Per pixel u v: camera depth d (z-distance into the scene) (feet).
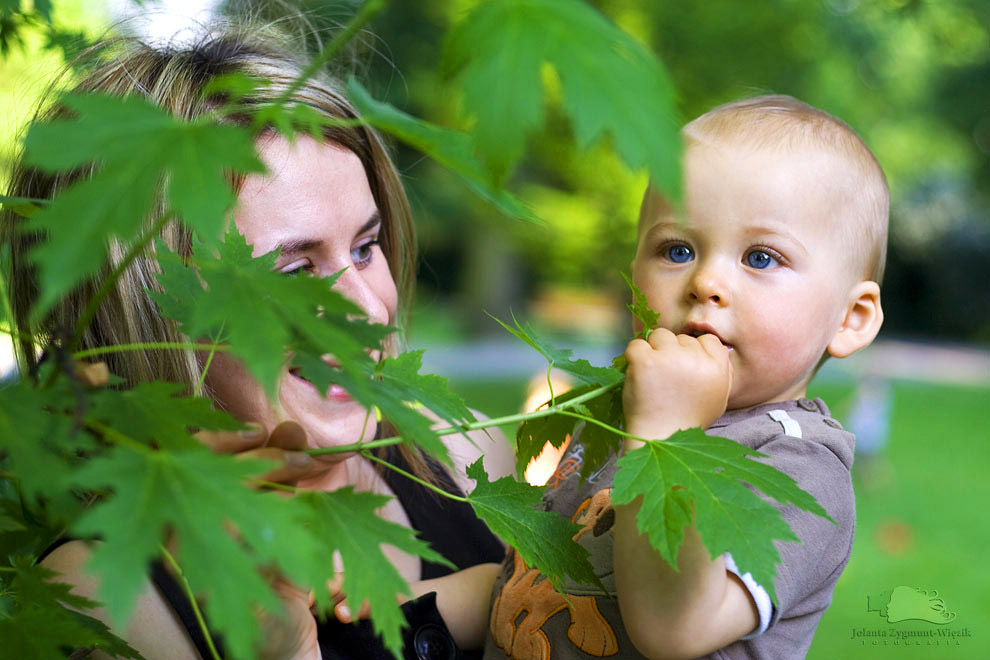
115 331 5.21
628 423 4.39
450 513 6.60
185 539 2.24
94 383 2.97
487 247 65.57
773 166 5.51
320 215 5.25
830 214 5.58
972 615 19.31
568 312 73.87
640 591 4.34
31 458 2.48
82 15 8.58
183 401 3.06
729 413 5.66
